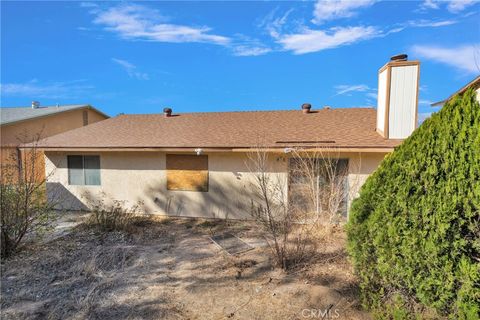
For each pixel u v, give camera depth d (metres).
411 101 7.77
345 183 8.19
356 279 4.48
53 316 3.70
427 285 2.79
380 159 7.96
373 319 3.48
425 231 2.81
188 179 9.38
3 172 6.16
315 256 5.61
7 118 18.69
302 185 8.34
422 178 2.92
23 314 3.74
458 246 2.59
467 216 2.55
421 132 3.12
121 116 13.84
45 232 7.16
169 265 5.38
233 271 5.05
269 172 8.56
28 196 6.11
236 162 8.96
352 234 3.86
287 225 5.77
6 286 4.50
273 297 4.11
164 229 7.99
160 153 9.58
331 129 9.38
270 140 8.74
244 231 7.77
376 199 3.53
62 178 10.36
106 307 3.90
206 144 8.90
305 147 7.95
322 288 4.23
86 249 6.13
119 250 6.07
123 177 9.91
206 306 3.92
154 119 12.88
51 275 4.89
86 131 11.74
